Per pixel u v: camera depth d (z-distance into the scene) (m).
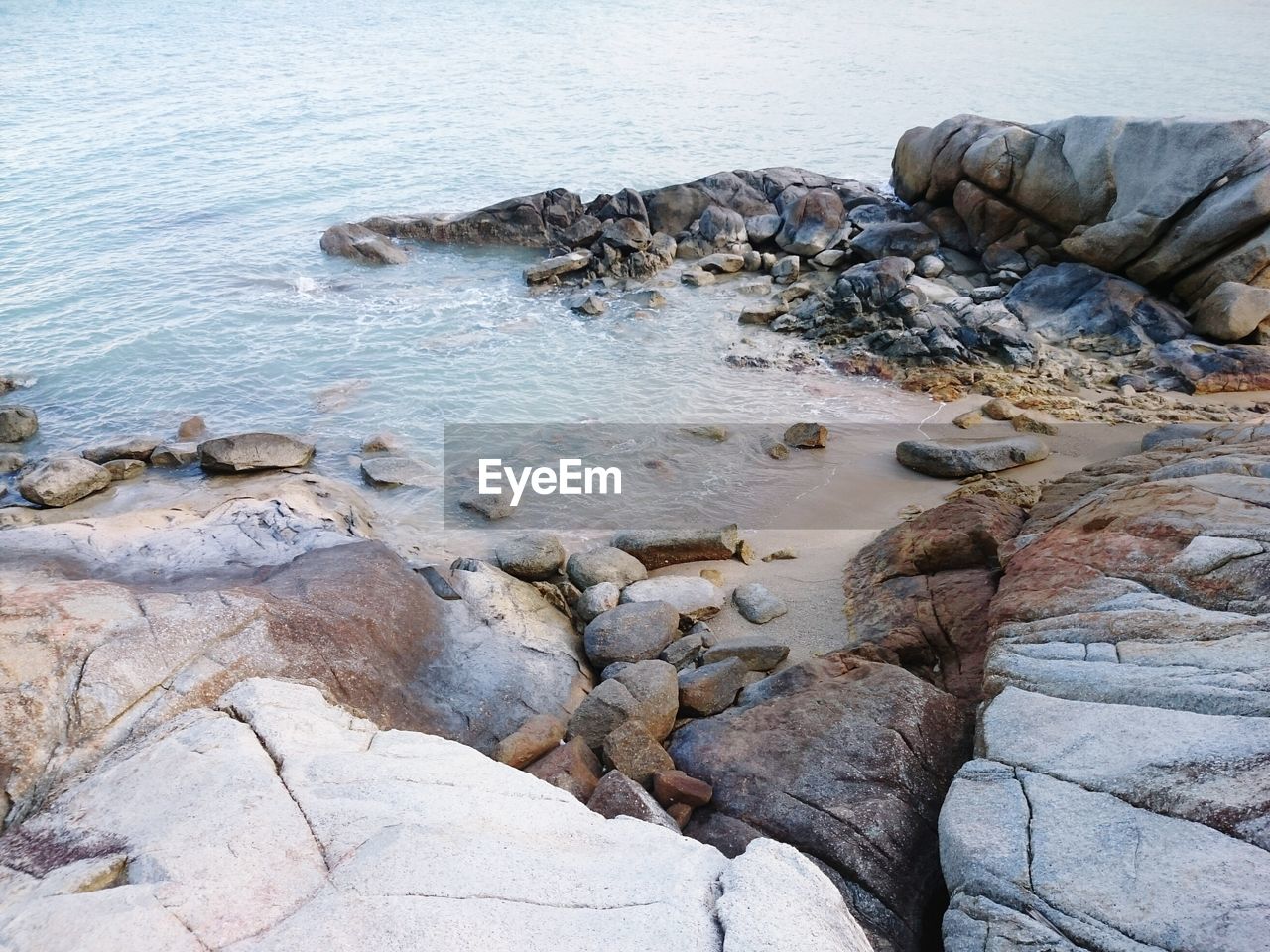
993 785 6.00
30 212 27.17
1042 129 21.42
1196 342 17.44
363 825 5.12
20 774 6.09
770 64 49.41
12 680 6.57
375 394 16.98
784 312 20.27
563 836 5.31
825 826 6.61
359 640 8.32
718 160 32.38
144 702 6.78
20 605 7.30
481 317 20.45
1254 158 18.03
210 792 5.43
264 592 8.41
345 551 10.00
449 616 9.70
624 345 19.08
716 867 4.97
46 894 4.70
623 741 7.96
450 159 32.94
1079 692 6.52
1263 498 8.07
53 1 78.06
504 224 25.08
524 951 4.23
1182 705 6.01
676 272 23.23
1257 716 5.66
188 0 80.81
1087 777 5.75
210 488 13.88
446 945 4.24
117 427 15.90
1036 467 14.00
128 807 5.43
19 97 42.03
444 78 46.88
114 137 35.41
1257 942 4.44
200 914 4.42
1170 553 7.55
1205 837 5.08
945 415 16.08
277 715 6.42
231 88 44.53
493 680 9.05
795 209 24.44
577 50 54.62
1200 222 18.34
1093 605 7.38
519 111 39.75
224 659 7.35
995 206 22.02
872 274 20.34
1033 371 17.34
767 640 9.95
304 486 13.39
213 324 19.92
